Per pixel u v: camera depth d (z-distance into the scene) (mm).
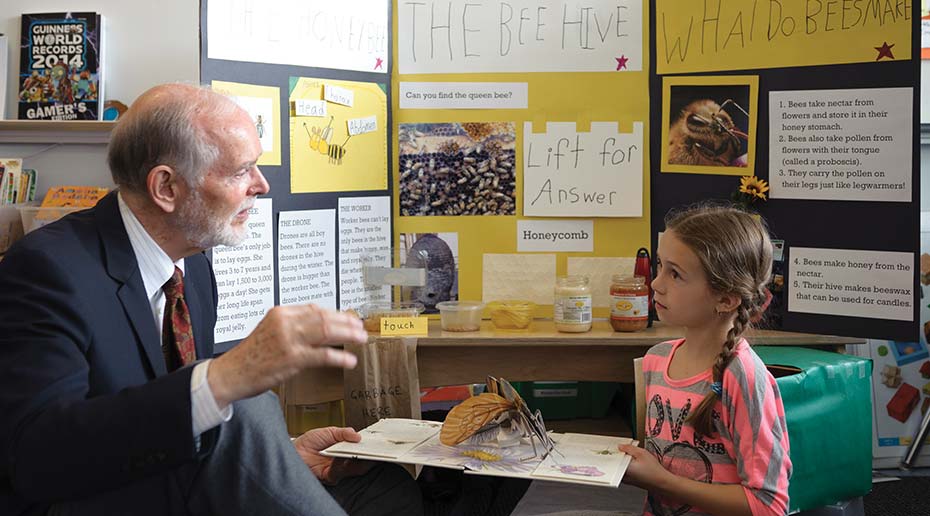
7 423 1253
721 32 2627
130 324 1488
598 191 2725
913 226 2422
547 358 2561
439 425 1949
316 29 2596
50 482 1222
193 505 1295
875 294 2477
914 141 2412
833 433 2207
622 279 2570
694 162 2674
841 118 2496
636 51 2705
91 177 3826
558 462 1628
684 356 1835
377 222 2756
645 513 1812
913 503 2939
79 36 3725
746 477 1629
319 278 2646
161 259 1607
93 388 1401
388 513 1838
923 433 3254
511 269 2756
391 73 2760
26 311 1346
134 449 1202
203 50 2367
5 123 3584
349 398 2365
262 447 1300
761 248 1772
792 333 2586
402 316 2514
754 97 2600
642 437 1949
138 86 3760
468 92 2744
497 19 2732
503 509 2256
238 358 1219
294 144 2562
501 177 2748
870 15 2447
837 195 2512
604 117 2717
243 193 1629
